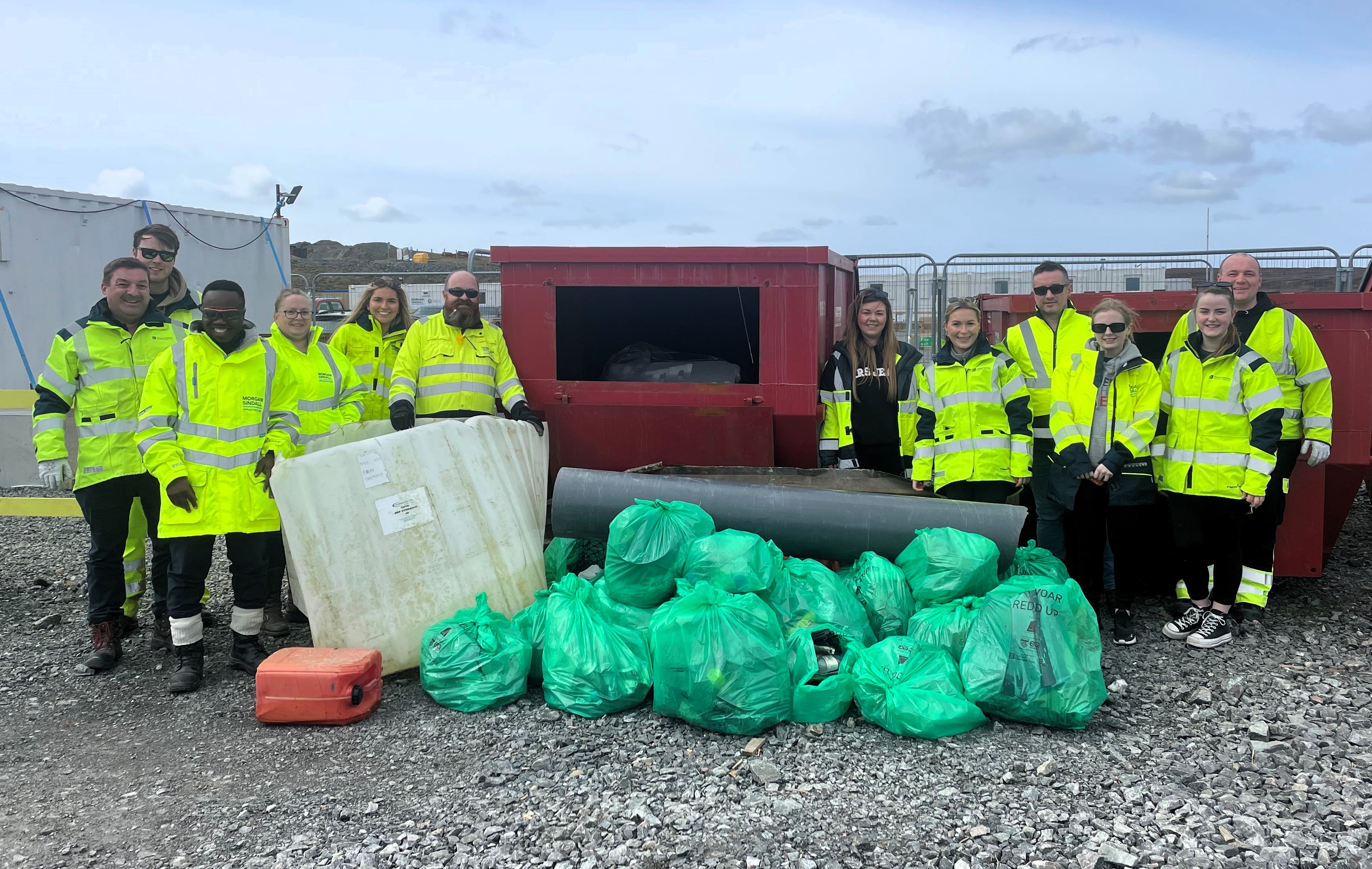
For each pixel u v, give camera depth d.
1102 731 3.61
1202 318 4.44
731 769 3.28
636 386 5.08
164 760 3.45
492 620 4.01
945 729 3.49
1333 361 4.95
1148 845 2.75
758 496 4.50
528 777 3.23
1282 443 4.75
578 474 4.64
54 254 8.80
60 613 5.41
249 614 4.36
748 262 4.94
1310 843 2.73
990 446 4.61
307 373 4.78
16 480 8.53
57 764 3.42
